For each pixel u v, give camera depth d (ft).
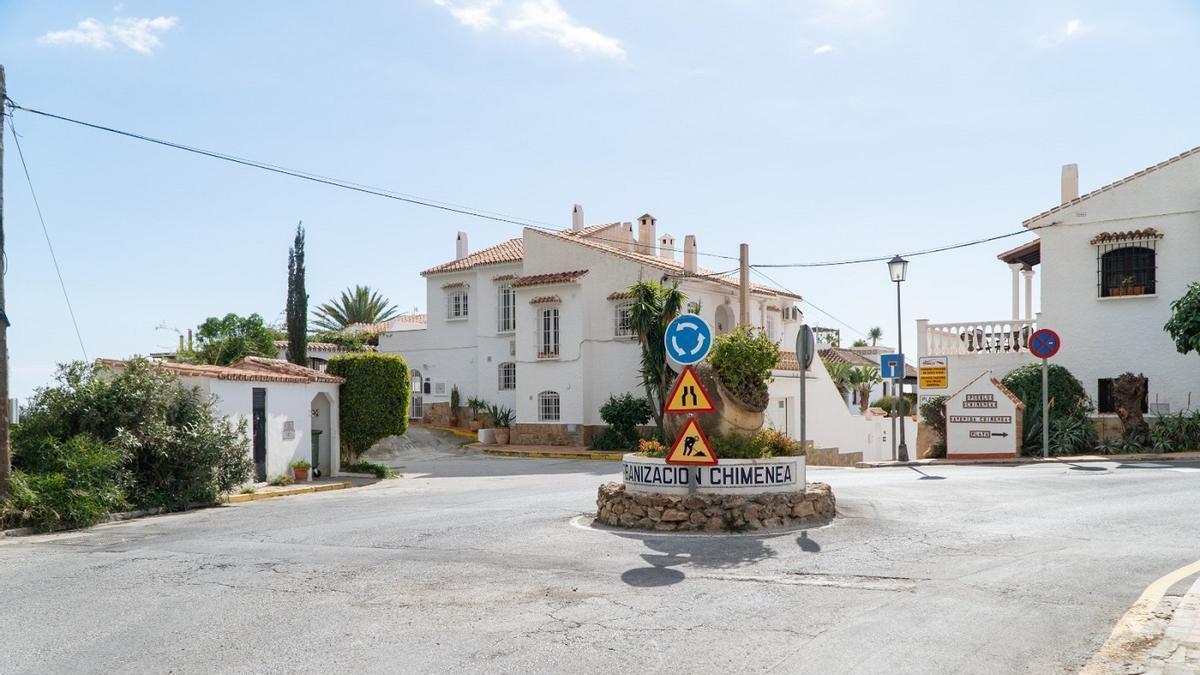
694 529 37.22
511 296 132.26
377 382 79.71
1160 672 18.34
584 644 21.54
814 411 112.78
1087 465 63.72
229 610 25.68
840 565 30.01
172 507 55.16
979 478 54.65
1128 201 81.15
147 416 55.62
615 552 33.17
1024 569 28.58
